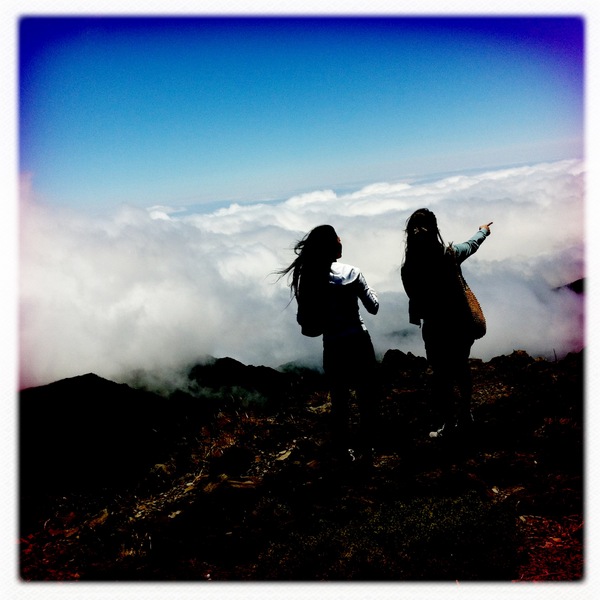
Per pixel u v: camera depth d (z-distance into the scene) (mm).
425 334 4336
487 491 3582
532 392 5473
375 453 4574
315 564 2980
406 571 2820
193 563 3154
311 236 3773
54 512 4281
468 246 4273
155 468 5074
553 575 2713
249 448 5047
